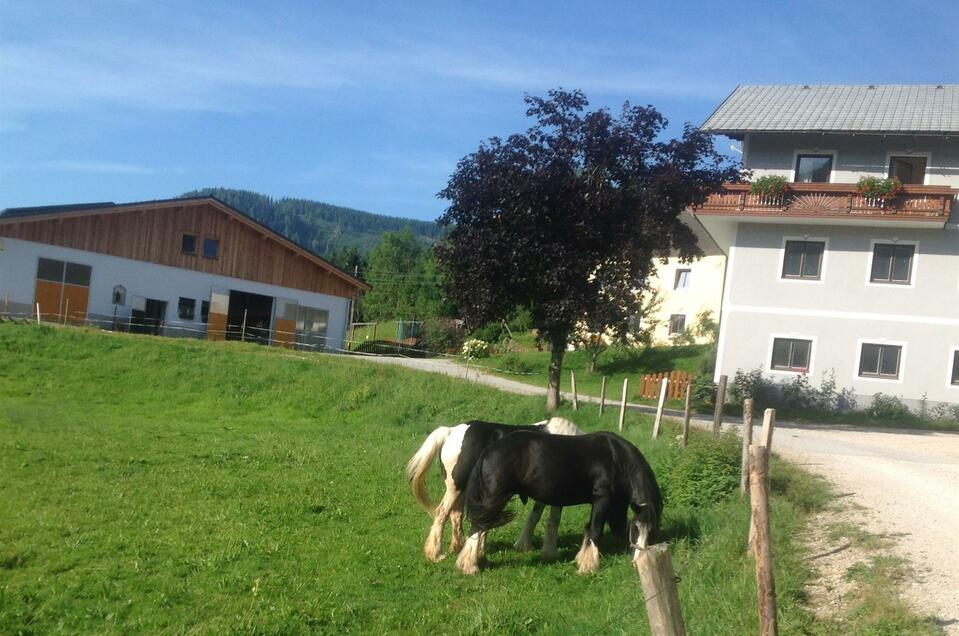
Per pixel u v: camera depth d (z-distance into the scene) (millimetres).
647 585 5246
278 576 9875
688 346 46844
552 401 24469
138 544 10859
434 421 24469
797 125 34000
